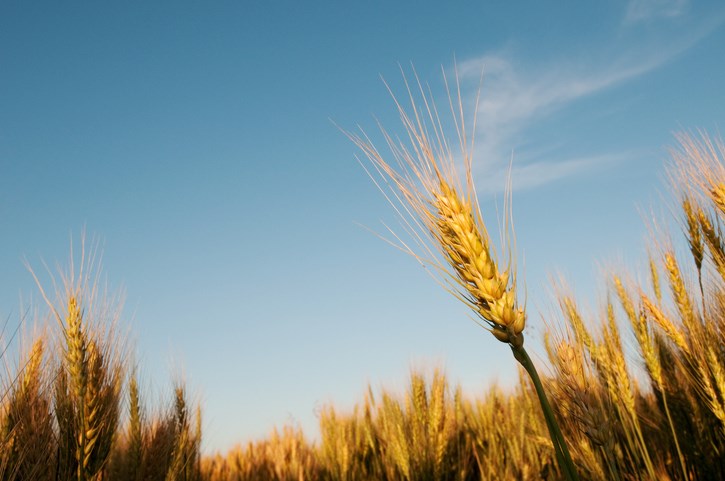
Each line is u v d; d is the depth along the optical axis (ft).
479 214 0.99
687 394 2.13
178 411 2.54
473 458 3.10
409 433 2.96
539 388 0.91
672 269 1.94
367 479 3.27
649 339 2.04
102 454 1.69
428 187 1.01
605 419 1.28
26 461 1.48
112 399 1.74
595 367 1.92
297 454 3.89
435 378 2.98
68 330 1.68
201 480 2.77
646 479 1.89
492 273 0.93
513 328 0.91
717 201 1.72
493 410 3.47
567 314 1.81
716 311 1.89
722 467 1.98
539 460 2.77
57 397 1.66
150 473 2.09
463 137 1.01
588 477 1.84
